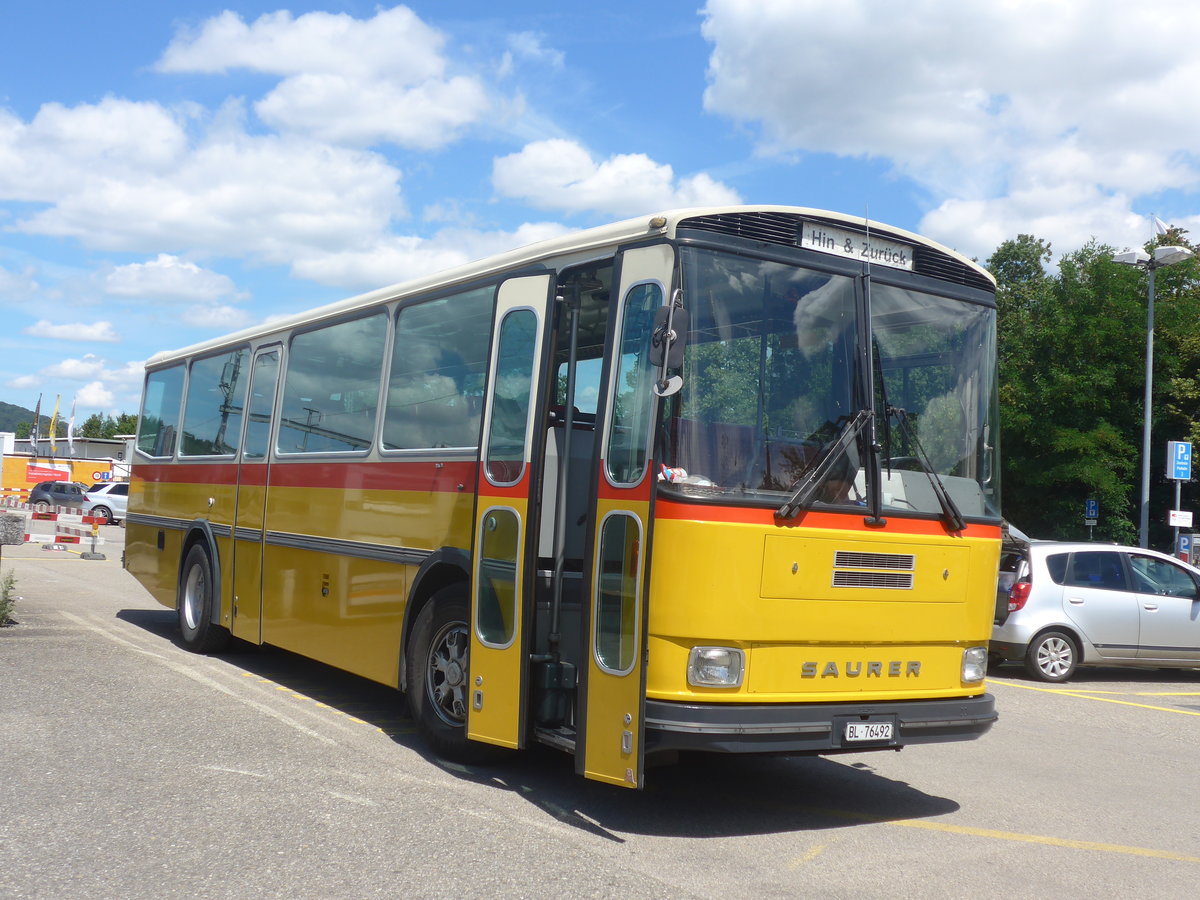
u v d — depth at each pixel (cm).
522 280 705
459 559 731
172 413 1330
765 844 601
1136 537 3578
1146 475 2630
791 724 589
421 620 769
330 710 909
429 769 719
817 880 542
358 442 892
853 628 621
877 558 632
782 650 599
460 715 732
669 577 579
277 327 1078
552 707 662
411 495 802
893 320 671
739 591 584
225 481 1137
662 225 614
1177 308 3653
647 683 580
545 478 693
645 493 588
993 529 692
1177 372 3578
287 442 1018
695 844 592
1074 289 3591
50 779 642
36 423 9869
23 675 962
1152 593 1393
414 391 824
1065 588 1367
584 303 757
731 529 584
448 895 482
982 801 731
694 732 568
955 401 690
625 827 616
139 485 1415
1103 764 870
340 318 958
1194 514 3744
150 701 886
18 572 2052
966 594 671
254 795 629
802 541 604
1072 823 682
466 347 766
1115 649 1370
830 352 643
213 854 524
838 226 662
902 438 658
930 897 527
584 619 620
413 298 847
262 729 809
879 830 644
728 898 507
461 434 755
